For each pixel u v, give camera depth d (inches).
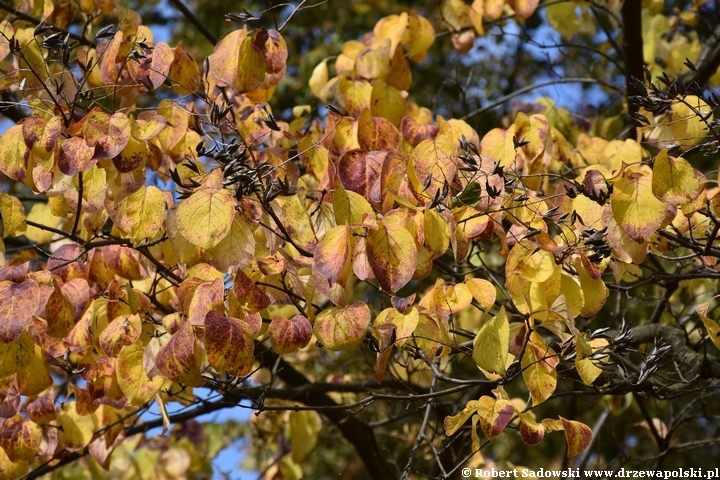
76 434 83.0
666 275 82.4
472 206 74.0
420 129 79.7
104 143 71.9
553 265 72.6
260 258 74.4
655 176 71.1
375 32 91.7
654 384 88.9
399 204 73.7
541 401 72.0
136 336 75.3
